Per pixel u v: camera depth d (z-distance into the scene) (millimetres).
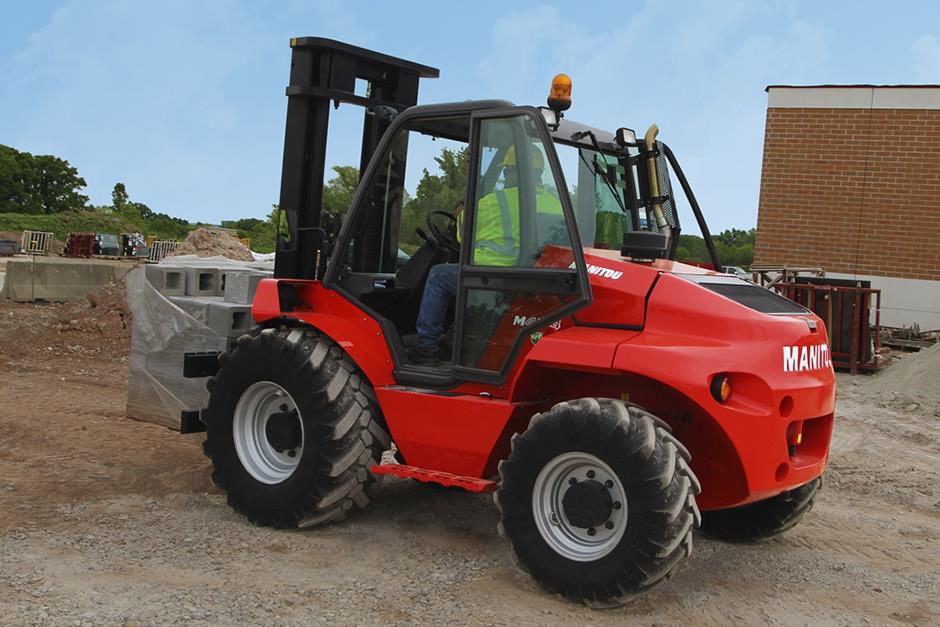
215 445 5367
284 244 5594
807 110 16625
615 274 4398
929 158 15828
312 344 5090
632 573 3939
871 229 16297
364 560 4648
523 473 4242
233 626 3729
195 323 6535
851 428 8914
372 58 5707
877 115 16156
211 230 19422
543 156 4488
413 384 4863
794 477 4262
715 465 4527
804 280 13703
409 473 4730
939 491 6625
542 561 4184
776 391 4055
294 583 4266
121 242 39250
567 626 3885
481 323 4645
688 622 4020
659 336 4211
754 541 5211
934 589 4570
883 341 15375
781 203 16906
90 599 3947
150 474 6141
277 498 5066
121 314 12805
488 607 4055
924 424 9250
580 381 4711
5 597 3949
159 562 4488
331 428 4922
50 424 7438
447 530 5191
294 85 5578
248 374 5242
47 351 11492
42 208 72250
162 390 6781
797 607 4266
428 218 5340
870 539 5422
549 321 4387
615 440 3982
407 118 4965
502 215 4582
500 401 4527
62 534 4832
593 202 5109
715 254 5422
